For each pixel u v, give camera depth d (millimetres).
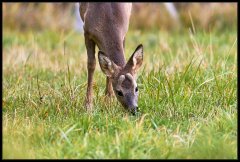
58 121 19859
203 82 22156
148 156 17141
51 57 30828
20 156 17297
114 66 21031
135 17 41781
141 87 22797
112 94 22172
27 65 27469
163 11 41781
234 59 26203
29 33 39094
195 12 41094
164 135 18422
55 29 41094
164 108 20844
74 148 17250
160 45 33656
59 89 23156
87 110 20953
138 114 20297
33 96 22641
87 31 22484
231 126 18703
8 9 41906
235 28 38594
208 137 17719
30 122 19672
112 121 19469
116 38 21969
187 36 38281
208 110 20656
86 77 25172
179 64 25609
